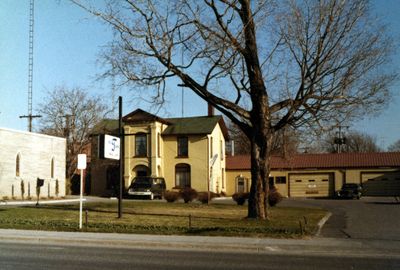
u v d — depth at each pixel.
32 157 42.78
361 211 31.48
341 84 21.42
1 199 38.06
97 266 11.95
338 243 16.34
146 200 43.34
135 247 16.33
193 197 37.50
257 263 12.71
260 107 22.27
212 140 53.78
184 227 20.00
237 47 21.20
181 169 52.66
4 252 14.52
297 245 15.91
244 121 23.27
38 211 26.92
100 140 22.95
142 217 24.19
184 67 21.80
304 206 37.03
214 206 33.06
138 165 51.97
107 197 49.88
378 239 17.44
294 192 56.50
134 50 21.33
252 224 21.02
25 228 20.27
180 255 14.27
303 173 56.50
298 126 22.70
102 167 54.38
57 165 46.84
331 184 55.62
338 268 11.98
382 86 28.75
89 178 58.28
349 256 14.41
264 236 17.89
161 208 30.41
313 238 17.66
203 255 14.34
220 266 12.13
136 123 52.16
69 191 55.03
